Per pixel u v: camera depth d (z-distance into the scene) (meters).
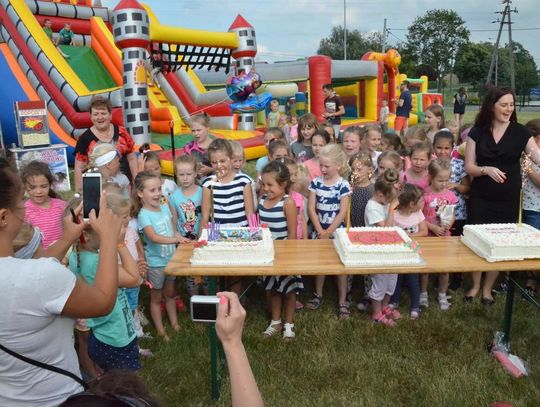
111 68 12.43
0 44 11.07
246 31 10.73
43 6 14.66
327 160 4.23
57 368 1.59
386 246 3.14
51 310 1.49
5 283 1.44
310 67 13.67
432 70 69.56
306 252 3.39
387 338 3.78
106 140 4.43
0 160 1.53
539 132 4.39
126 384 1.16
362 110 19.67
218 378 3.21
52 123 10.16
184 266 3.06
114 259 1.71
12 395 1.55
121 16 8.45
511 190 4.04
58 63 10.34
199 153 5.31
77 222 2.17
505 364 3.35
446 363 3.42
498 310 4.19
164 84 12.95
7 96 10.29
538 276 4.58
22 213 1.54
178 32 9.46
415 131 5.67
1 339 1.46
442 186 4.36
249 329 3.96
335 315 4.19
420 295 4.39
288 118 12.59
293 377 3.28
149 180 3.72
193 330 3.90
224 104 12.41
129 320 2.83
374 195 4.13
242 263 3.10
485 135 4.06
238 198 4.15
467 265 3.06
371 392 3.09
